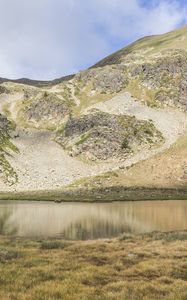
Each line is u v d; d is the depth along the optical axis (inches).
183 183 6875.0
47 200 5265.8
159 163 7755.9
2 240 1759.4
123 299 780.0
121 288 856.9
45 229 2586.1
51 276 941.2
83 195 5866.1
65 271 1005.2
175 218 3198.8
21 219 3171.8
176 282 925.8
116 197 5561.0
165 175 7258.9
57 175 7652.6
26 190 6737.2
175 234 1894.7
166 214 3494.1
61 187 6968.5
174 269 1065.5
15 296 774.5
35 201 5137.8
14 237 2028.8
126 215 3452.3
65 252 1323.8
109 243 1617.9
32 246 1509.6
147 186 6747.1
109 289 853.8
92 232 2440.9
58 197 5634.8
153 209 3978.8
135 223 2903.5
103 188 6574.8
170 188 6579.7
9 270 989.8
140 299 787.4
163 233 1998.0
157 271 1043.9
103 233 2390.5
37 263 1104.2
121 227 2684.5
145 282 914.7
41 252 1330.0
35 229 2586.1
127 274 1002.1
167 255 1275.8
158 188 6584.6
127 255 1277.1
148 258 1232.2
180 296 807.1
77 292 818.2
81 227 2689.5
